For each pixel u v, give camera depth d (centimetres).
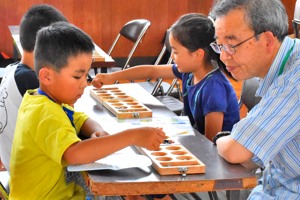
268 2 167
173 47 256
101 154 173
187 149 195
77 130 206
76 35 183
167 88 424
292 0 627
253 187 175
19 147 184
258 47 169
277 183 177
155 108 245
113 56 619
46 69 184
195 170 174
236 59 172
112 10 607
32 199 185
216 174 175
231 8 169
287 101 165
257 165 186
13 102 224
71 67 182
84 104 246
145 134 178
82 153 171
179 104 372
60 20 241
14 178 189
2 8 579
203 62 254
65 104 204
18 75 224
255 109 172
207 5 625
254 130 170
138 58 624
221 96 249
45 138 176
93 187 167
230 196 211
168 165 176
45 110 179
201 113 256
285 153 170
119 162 177
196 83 258
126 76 281
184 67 256
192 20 251
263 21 166
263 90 176
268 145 168
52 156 175
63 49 180
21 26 234
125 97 252
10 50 587
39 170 183
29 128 180
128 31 454
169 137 205
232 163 182
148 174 173
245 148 175
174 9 620
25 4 583
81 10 600
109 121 223
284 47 170
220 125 248
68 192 187
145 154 187
